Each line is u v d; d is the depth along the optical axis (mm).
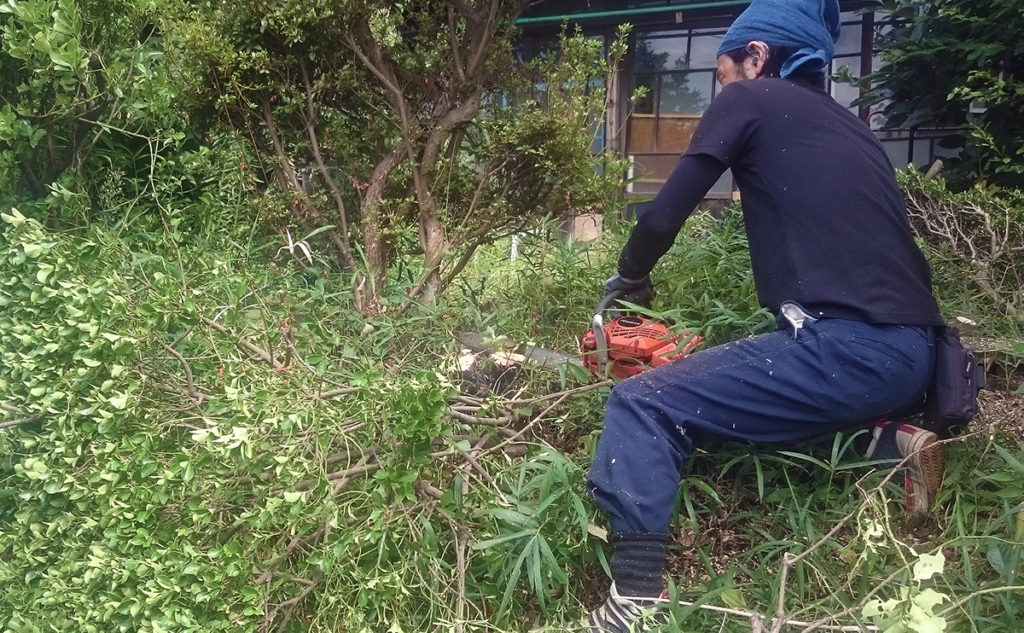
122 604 1601
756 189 2066
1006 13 3820
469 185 2949
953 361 2018
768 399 1902
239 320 2086
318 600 1695
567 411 2389
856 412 1921
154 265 2322
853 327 1909
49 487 1749
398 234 2723
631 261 2215
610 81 2869
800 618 1791
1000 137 3967
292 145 2803
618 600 1786
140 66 2363
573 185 2811
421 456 1751
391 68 2730
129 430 1842
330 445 1835
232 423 1666
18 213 1915
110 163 2574
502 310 2947
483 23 2736
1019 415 2490
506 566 1879
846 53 6195
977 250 3398
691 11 6496
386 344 2527
